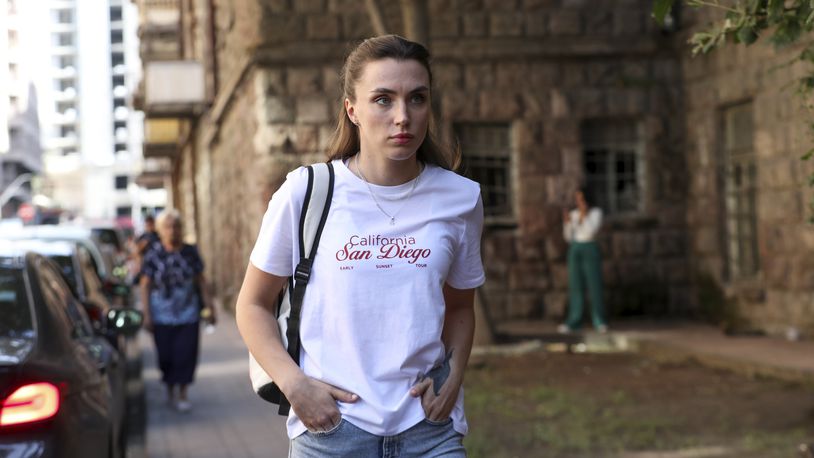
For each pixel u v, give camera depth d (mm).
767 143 13609
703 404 9172
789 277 13336
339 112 3182
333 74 15562
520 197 16109
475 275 3162
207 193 28625
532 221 16109
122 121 140500
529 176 16109
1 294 5000
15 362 4348
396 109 2906
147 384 11695
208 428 8914
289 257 3002
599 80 16203
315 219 2961
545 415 8641
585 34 16094
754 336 13492
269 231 2998
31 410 4281
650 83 16219
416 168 3070
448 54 15812
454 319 3209
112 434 5359
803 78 4691
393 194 2984
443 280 3018
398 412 2926
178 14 30781
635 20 16172
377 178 3008
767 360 11031
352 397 2898
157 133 38406
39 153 130125
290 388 2889
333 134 3195
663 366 11750
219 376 12141
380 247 2949
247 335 2994
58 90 152625
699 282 15805
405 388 2957
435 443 2980
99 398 4996
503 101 15984
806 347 12109
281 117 15438
